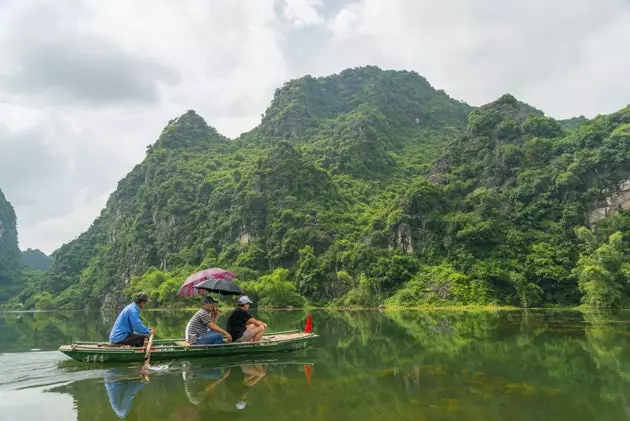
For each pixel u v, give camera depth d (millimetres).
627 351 15773
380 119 162250
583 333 22609
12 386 11078
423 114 186625
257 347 15734
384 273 79250
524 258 72562
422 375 11922
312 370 12875
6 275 198250
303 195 110375
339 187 123375
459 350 16672
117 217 173250
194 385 11047
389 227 86375
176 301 96125
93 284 148875
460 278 70812
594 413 8305
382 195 122938
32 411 8922
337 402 9273
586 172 77500
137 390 10570
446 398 9477
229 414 8508
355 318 42000
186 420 8195
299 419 8117
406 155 153500
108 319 59719
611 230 69000
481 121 98500
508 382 10922
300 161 115812
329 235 97562
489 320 34500
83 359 14023
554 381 10984
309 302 84125
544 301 67438
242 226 110188
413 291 73125
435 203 84500
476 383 10859
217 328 15789
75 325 42219
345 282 81562
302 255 93375
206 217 125750
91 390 10625
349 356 15469
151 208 144625
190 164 152875
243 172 127688
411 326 29828
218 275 18078
